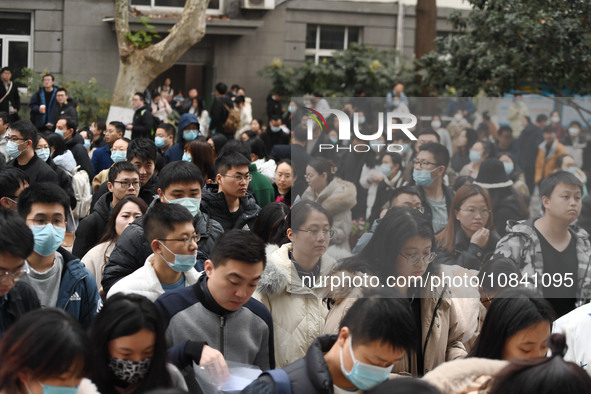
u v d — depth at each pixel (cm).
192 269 444
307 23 1981
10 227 334
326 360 314
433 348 402
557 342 291
